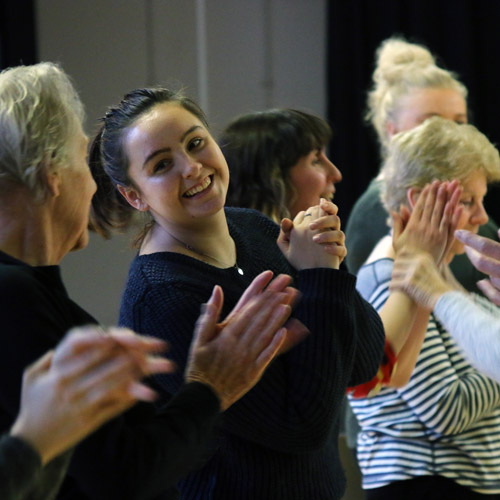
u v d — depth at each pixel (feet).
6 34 41.32
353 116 46.01
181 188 14.69
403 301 18.47
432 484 19.01
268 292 12.76
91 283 45.83
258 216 17.29
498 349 16.47
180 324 14.20
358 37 45.68
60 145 11.59
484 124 45.14
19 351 10.35
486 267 17.75
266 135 20.51
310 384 14.26
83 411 9.08
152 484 10.52
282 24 48.49
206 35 47.26
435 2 45.11
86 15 45.62
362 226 25.91
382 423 19.56
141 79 46.50
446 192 19.10
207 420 11.41
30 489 9.11
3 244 11.54
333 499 15.66
